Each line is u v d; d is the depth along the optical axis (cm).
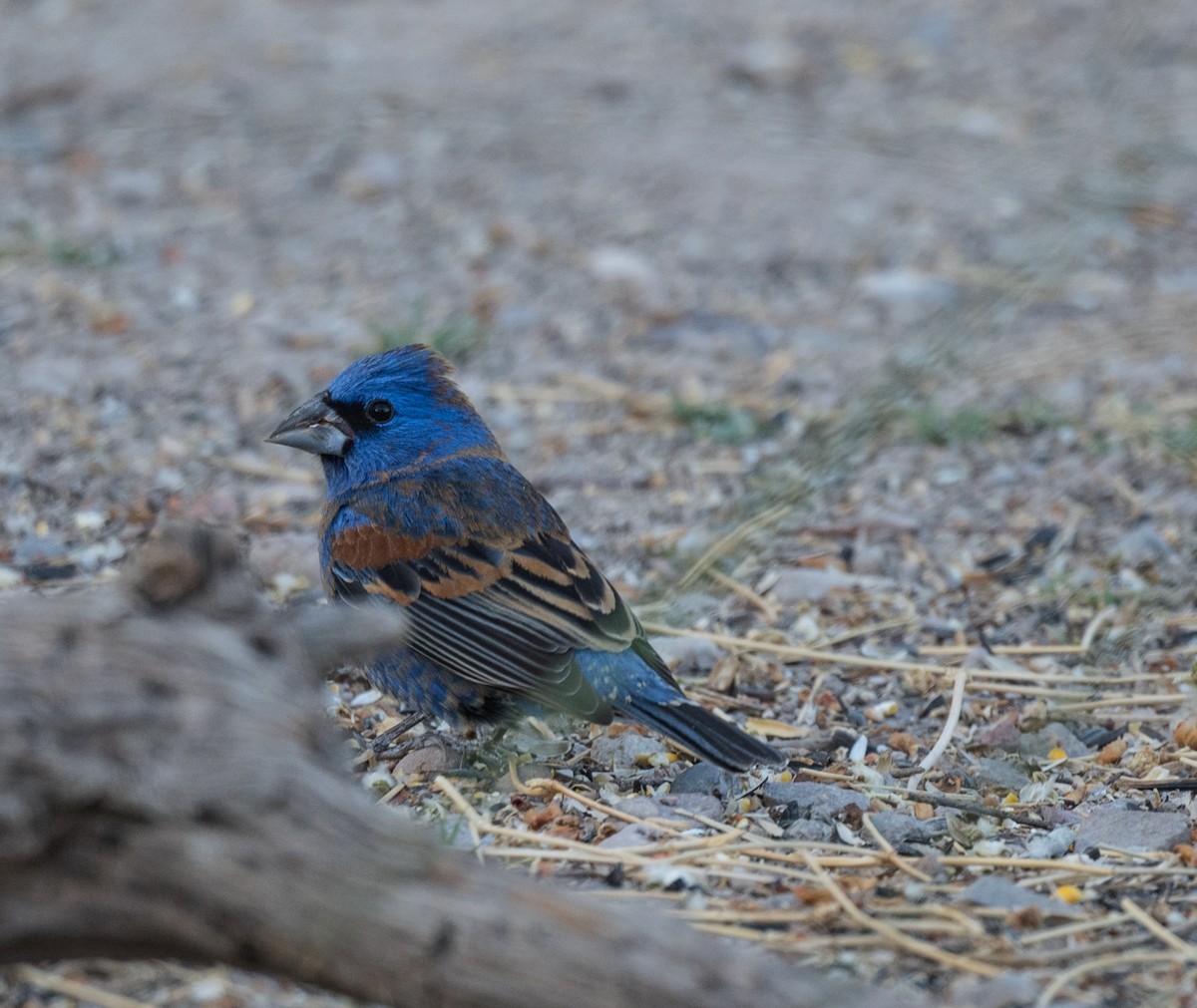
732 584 1123
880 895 719
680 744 828
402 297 1639
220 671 498
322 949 490
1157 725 925
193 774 486
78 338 1485
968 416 1390
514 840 773
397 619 560
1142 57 2409
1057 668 1007
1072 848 773
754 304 1666
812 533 1214
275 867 486
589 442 1373
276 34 2395
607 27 2495
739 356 1543
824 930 685
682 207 1898
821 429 1377
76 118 2055
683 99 2216
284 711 503
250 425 1348
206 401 1379
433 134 2053
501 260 1742
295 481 1264
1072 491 1280
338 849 489
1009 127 2159
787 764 874
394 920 487
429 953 488
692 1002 488
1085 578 1130
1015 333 1614
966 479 1312
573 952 488
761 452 1349
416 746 909
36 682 487
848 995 505
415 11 2552
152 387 1394
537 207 1878
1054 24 2598
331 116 2080
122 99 2112
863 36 2516
